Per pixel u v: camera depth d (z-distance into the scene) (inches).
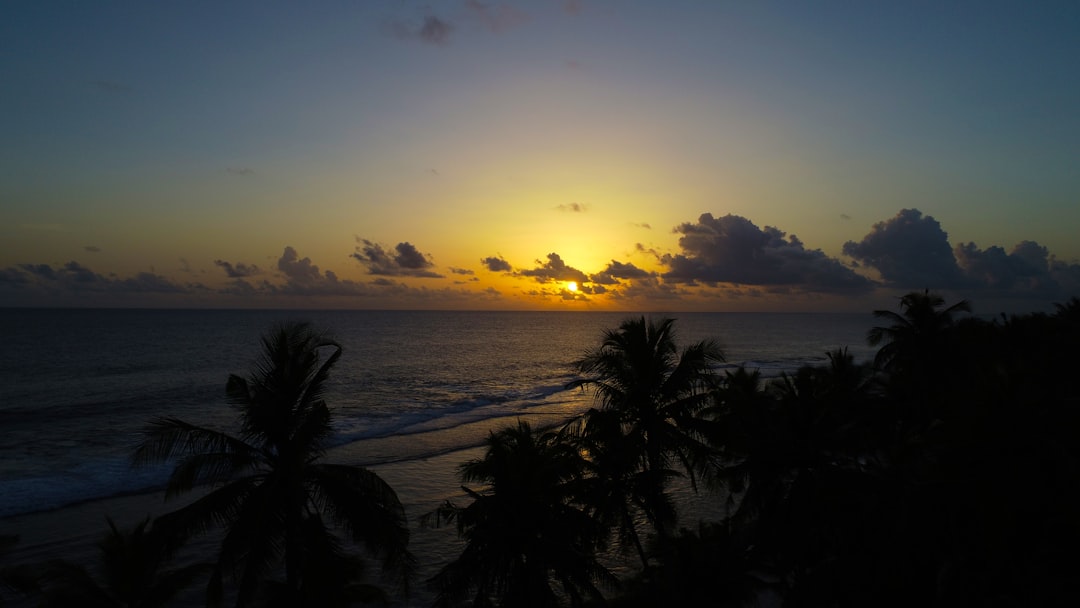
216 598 560.4
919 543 660.1
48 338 5674.2
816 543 830.5
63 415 2233.0
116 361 3964.1
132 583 633.6
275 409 596.7
